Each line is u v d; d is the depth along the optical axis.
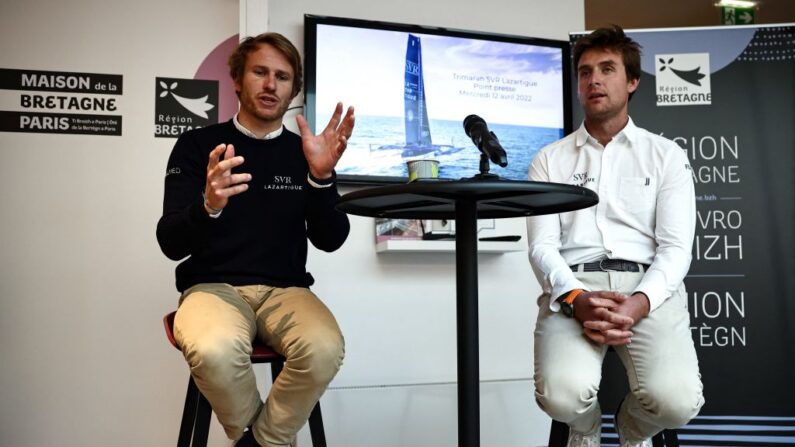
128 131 2.87
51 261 2.78
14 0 2.81
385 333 2.96
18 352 2.72
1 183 2.76
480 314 3.10
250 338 1.79
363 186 2.97
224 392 1.66
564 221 2.13
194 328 1.68
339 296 2.92
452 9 3.18
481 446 2.86
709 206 2.94
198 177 1.98
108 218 2.83
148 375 2.81
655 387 1.78
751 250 2.92
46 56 2.83
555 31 3.32
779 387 2.84
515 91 3.17
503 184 1.42
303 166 2.07
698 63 3.03
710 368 2.83
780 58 3.03
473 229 1.61
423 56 3.06
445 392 2.86
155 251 2.86
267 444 1.75
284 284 1.97
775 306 2.89
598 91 2.08
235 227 1.94
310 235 2.08
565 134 3.22
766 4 4.14
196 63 2.95
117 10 2.90
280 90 2.03
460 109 3.09
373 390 2.75
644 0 4.30
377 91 2.98
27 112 2.80
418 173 2.05
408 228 2.93
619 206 2.07
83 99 2.85
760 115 3.00
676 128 3.00
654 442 2.01
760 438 2.80
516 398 2.92
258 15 2.87
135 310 2.82
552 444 1.96
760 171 2.97
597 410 1.94
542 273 1.99
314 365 1.72
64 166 2.81
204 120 2.94
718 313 2.87
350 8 3.04
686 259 1.94
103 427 2.76
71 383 2.75
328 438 2.68
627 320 1.77
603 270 2.03
